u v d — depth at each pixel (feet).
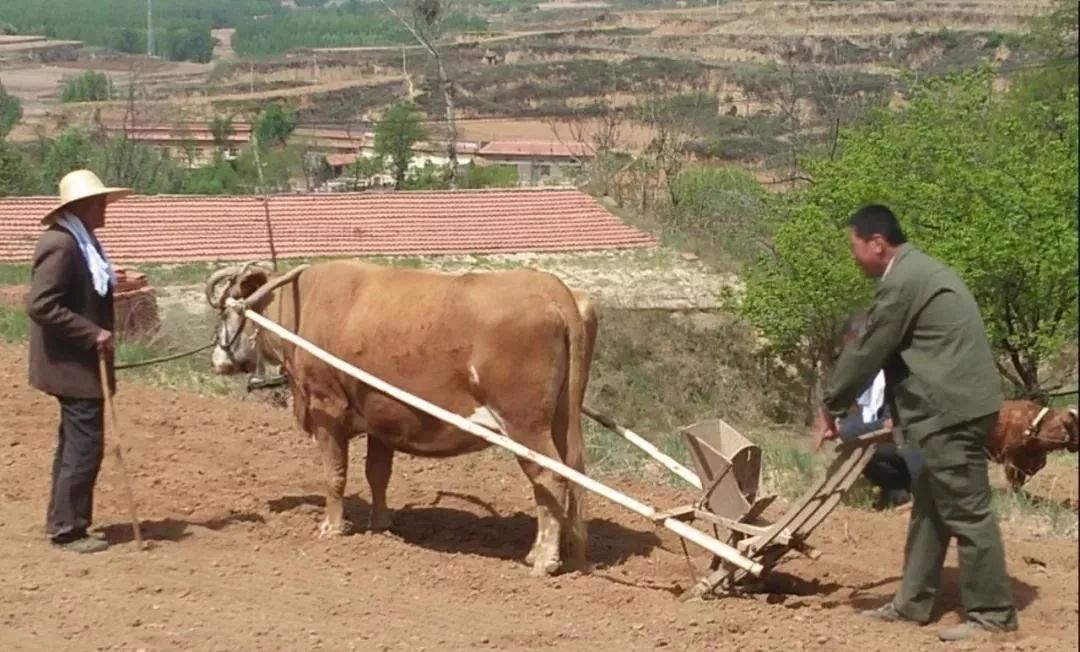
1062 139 58.85
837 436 24.17
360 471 35.60
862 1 308.40
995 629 22.99
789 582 26.71
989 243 54.19
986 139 62.59
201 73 425.69
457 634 23.15
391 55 411.13
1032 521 35.29
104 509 31.19
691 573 26.71
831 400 23.56
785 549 25.22
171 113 284.82
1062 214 54.65
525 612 24.54
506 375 26.58
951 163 58.23
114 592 25.17
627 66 302.86
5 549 27.71
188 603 24.70
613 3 614.34
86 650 22.09
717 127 185.68
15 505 31.24
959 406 22.38
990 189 55.57
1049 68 64.08
